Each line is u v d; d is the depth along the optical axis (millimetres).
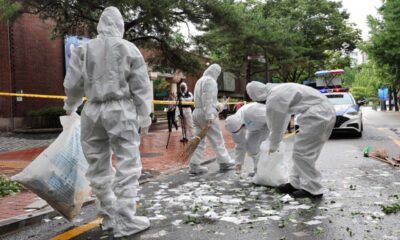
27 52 19484
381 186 6562
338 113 14539
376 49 27219
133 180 4590
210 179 7672
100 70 4488
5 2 14516
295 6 34844
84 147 4688
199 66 18312
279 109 5934
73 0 14633
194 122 8461
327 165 8734
